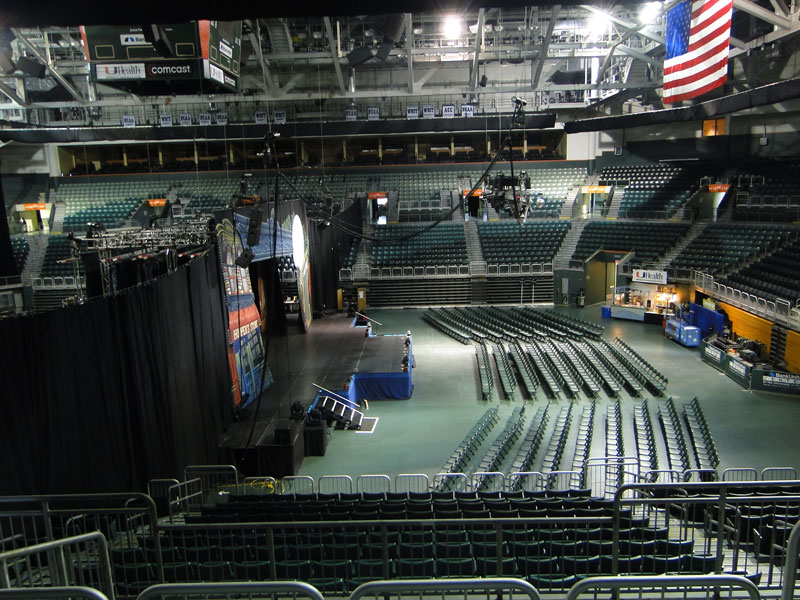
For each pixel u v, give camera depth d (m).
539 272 39.16
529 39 36.84
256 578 9.04
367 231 43.53
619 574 8.74
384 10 8.67
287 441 16.88
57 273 38.06
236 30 22.56
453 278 39.44
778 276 27.11
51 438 10.22
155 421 13.21
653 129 44.62
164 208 44.47
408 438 19.25
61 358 10.45
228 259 19.03
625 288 35.28
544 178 47.09
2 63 34.38
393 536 10.11
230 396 18.66
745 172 36.84
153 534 8.51
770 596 7.59
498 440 17.94
